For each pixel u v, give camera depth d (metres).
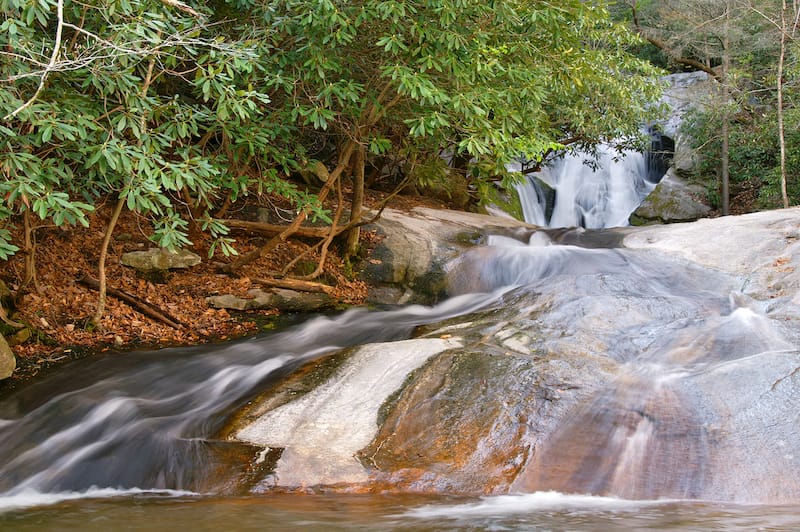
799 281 6.98
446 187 9.91
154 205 5.86
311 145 10.75
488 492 4.13
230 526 3.47
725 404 4.59
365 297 8.95
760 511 3.64
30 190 4.96
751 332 5.72
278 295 8.41
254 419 5.04
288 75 7.40
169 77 8.24
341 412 5.05
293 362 6.30
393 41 6.46
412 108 7.76
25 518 3.74
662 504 3.85
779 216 9.48
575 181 18.25
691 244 8.91
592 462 4.30
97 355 6.61
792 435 4.22
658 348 5.68
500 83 7.89
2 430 5.14
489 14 7.43
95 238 8.48
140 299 7.69
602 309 6.55
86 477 4.61
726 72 17.00
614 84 13.20
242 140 6.95
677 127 18.41
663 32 19.28
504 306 7.60
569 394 4.93
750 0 16.44
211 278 8.55
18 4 4.68
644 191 18.55
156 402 5.57
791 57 16.39
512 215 15.73
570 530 3.27
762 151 16.44
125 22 5.61
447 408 4.94
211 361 6.49
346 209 11.16
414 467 4.41
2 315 6.56
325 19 6.34
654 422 4.53
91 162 5.31
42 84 4.51
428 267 9.37
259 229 9.28
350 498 4.05
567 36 8.08
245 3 6.90
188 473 4.55
